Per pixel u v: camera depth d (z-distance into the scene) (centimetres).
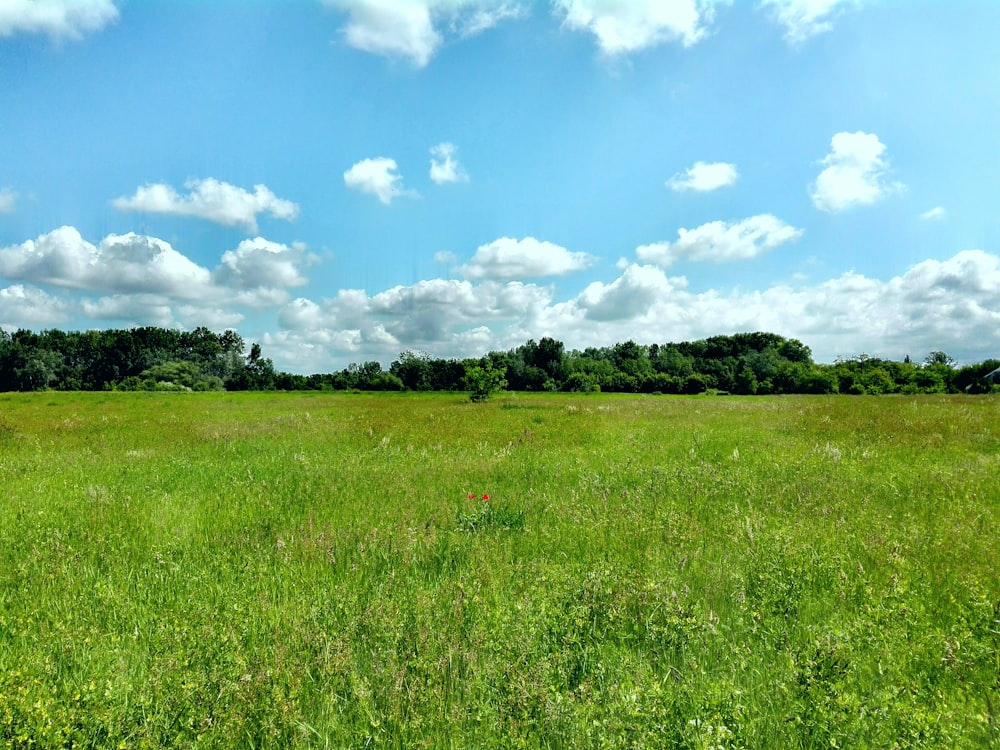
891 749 238
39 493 841
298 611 402
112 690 298
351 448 1382
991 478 805
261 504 765
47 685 303
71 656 345
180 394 5412
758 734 262
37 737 251
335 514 702
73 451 1325
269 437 1614
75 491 847
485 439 1530
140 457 1218
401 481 898
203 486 902
